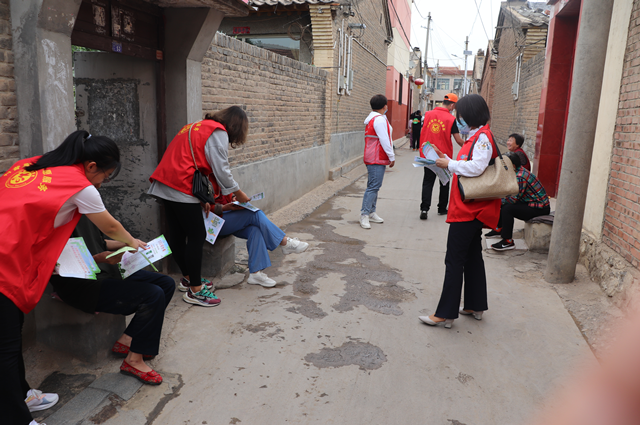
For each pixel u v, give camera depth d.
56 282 2.72
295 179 8.84
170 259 4.62
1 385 2.13
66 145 2.37
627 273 3.93
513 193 3.35
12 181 2.22
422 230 6.79
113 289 2.71
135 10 3.84
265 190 7.37
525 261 5.37
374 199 6.95
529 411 2.71
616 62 4.64
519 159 5.62
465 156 3.48
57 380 2.84
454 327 3.75
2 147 2.74
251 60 6.61
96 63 4.37
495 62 21.83
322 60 10.48
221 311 3.91
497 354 3.35
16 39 2.71
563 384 2.98
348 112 13.21
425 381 2.99
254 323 3.72
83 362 2.99
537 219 5.61
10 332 2.12
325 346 3.40
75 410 2.52
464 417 2.64
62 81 2.87
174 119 4.35
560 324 3.82
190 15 4.11
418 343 3.48
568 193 4.48
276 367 3.11
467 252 3.64
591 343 3.53
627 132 4.29
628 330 0.59
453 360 3.25
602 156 4.82
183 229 3.89
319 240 6.15
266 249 4.46
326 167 11.09
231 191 3.88
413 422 2.59
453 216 3.55
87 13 3.29
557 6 8.20
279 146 8.04
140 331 2.76
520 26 12.31
